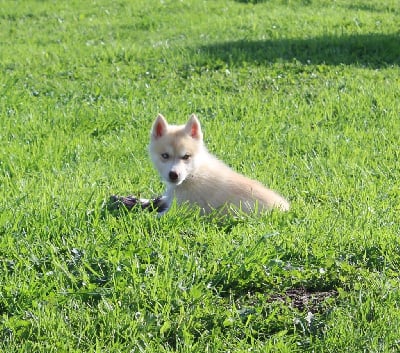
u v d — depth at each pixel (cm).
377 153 1434
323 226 1056
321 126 1655
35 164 1388
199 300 862
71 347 783
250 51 2291
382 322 819
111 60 2289
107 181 1277
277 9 3017
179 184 1145
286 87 1959
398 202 1170
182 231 1047
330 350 783
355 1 3120
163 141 1158
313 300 891
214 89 1944
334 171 1323
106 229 1027
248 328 827
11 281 890
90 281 909
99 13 3105
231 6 3111
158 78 2091
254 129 1617
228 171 1179
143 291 873
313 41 2347
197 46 2383
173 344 811
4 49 2497
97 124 1658
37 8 3209
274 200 1146
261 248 968
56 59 2311
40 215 1059
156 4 3195
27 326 815
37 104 1836
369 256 973
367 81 1986
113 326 809
